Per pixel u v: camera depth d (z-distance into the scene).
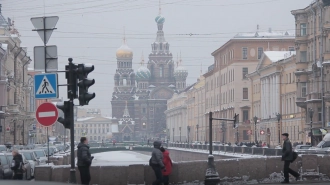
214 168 32.31
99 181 32.19
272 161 35.09
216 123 179.88
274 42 157.88
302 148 74.06
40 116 25.67
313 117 98.06
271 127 130.25
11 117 106.06
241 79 157.62
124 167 32.19
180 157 144.62
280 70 125.31
